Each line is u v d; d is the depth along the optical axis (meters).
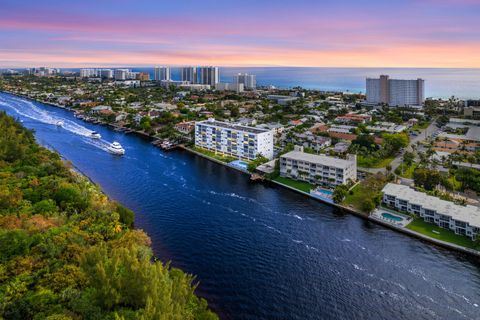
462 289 108.62
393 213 154.12
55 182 144.62
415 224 144.38
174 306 75.38
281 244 132.75
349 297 104.75
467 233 132.25
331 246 131.75
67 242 101.31
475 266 119.44
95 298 77.12
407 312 99.44
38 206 124.06
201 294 104.38
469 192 175.12
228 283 109.81
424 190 175.75
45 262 92.06
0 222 108.50
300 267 118.69
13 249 94.56
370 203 152.12
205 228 143.50
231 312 98.00
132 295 79.00
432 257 124.56
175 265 117.50
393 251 128.38
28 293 79.94
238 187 192.88
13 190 133.38
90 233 111.69
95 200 139.50
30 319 73.62
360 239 136.62
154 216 152.75
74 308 73.94
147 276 79.06
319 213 159.50
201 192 183.88
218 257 123.19
